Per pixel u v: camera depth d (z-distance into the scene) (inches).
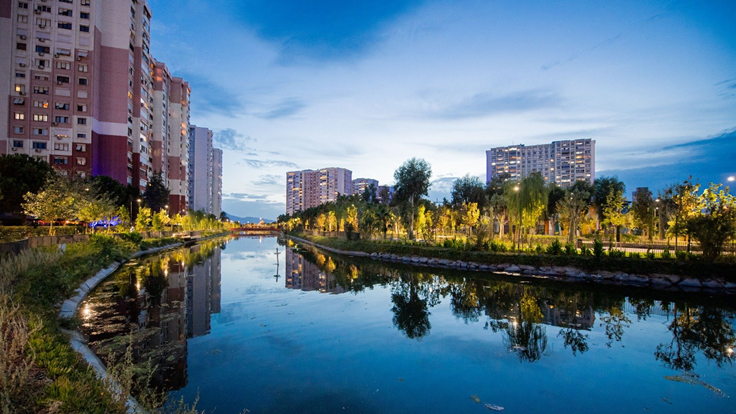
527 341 597.0
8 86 2682.1
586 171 6274.6
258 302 884.6
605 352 547.8
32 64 2728.8
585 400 400.8
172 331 638.5
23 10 2726.4
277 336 615.5
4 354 298.8
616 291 997.8
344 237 2657.5
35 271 742.5
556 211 2464.3
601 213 2395.4
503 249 1483.8
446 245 1694.1
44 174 1859.0
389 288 1080.2
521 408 382.0
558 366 493.4
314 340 595.2
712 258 1031.6
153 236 2603.3
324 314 766.5
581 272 1183.6
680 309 810.2
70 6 2829.7
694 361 514.9
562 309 812.6
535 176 1541.6
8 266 677.3
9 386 262.8
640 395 414.0
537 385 437.1
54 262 892.0
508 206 1640.0
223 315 756.6
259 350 547.5
